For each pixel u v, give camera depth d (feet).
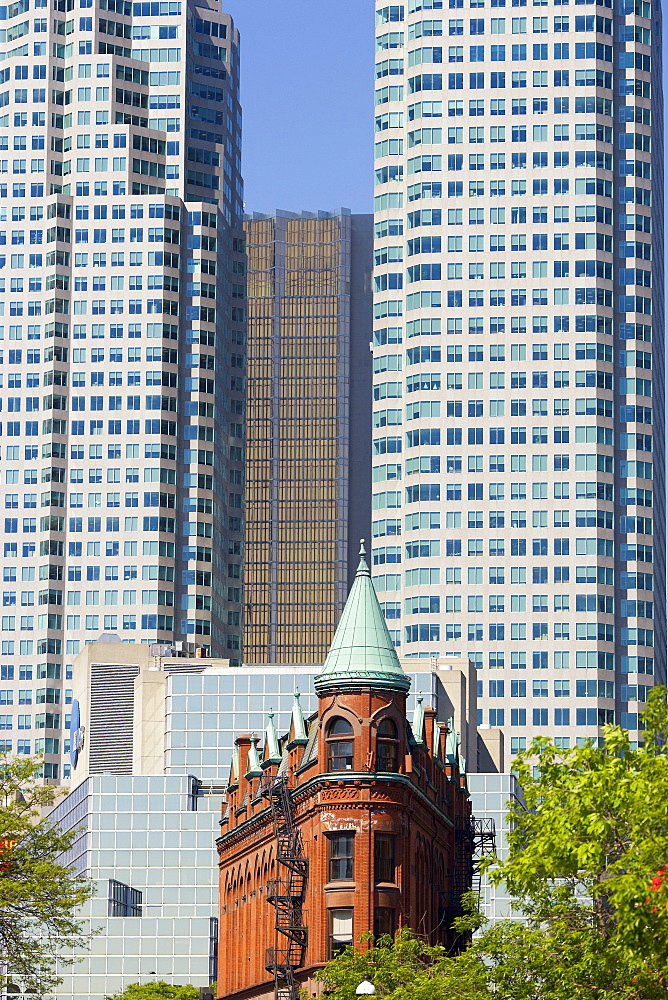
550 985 382.42
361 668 601.62
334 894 592.60
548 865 333.42
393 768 600.80
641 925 306.76
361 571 623.36
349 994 510.99
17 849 533.55
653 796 320.09
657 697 360.28
